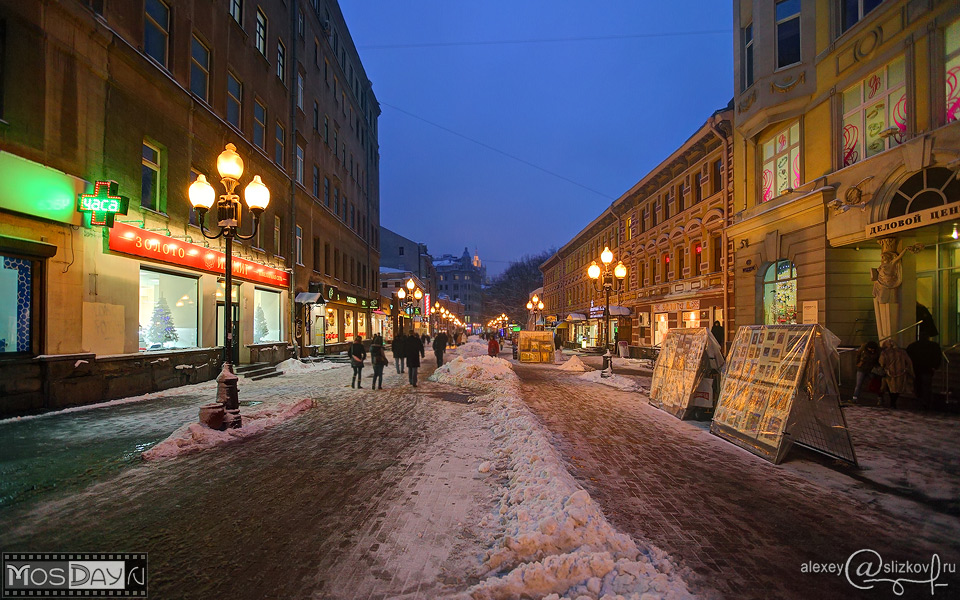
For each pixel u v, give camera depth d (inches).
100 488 193.8
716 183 880.3
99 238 397.7
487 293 4325.8
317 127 1048.8
